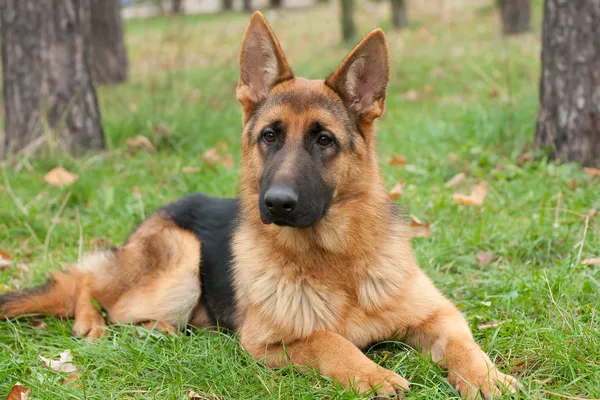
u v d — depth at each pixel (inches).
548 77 85.3
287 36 281.6
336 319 57.9
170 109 111.5
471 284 66.1
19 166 91.6
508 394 51.5
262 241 59.4
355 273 57.9
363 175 59.5
